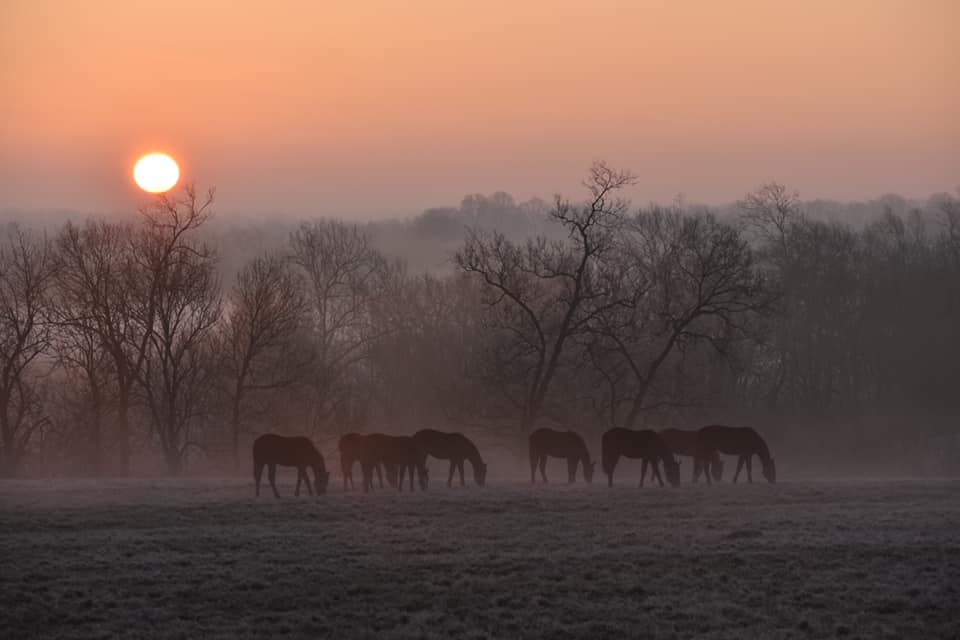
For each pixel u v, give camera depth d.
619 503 31.86
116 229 65.31
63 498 33.12
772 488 36.47
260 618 19.95
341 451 37.25
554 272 61.12
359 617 20.05
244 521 28.59
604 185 58.50
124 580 21.89
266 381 65.50
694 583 22.08
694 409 69.06
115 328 60.84
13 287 63.59
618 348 61.75
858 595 21.30
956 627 19.67
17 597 20.58
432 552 24.48
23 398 62.31
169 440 60.12
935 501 32.97
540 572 22.61
